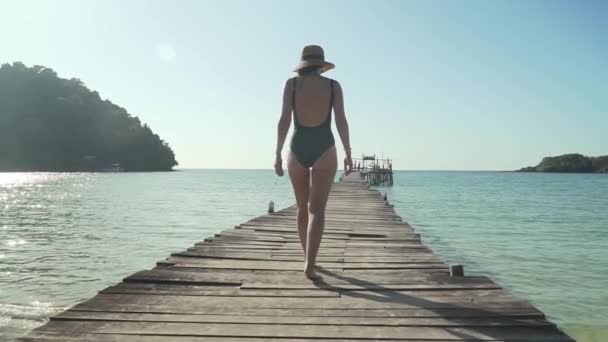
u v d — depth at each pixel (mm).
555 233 17703
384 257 5254
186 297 3469
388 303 3332
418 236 7102
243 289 3721
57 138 117062
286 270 4484
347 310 3174
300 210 4363
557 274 9867
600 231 18406
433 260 5051
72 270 10336
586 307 7344
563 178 144250
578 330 6262
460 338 2648
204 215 25672
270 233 7297
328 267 4645
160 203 35375
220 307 3225
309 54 4121
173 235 16906
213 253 5395
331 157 4062
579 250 13359
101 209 29172
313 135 4047
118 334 2682
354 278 4121
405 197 45625
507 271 10219
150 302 3322
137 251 13172
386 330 2783
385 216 10305
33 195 42531
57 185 63656
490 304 3277
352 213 11000
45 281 9227
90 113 127438
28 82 116875
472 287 3768
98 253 12773
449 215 26000
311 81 4066
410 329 2801
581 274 9883
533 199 43000
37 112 115750
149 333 2705
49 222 21156
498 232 17984
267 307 3236
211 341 2600
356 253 5543
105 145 129250
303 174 4156
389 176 74000
